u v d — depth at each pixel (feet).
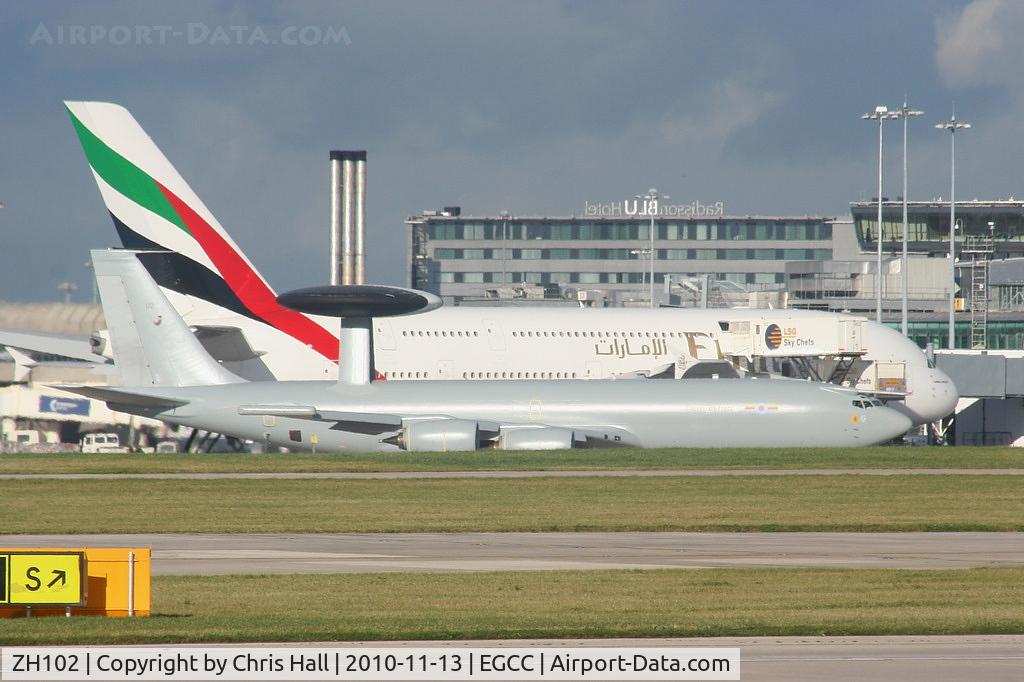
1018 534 491.72
